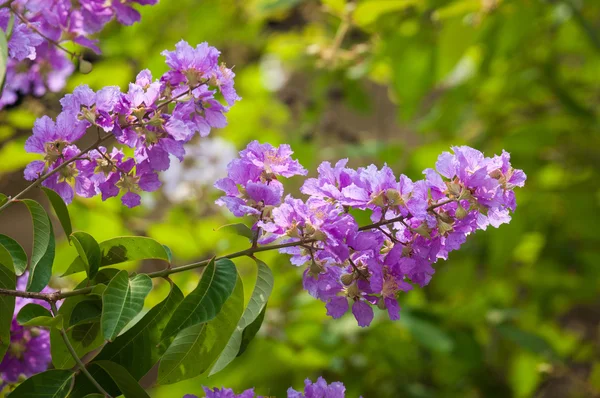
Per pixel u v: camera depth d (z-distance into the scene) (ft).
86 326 4.36
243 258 7.80
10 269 4.35
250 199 4.22
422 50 7.48
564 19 8.07
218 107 4.37
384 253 4.24
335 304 4.26
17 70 5.06
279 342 7.72
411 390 9.12
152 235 7.79
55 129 4.31
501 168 4.18
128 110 4.26
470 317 8.38
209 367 4.40
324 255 4.20
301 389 8.10
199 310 4.09
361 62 8.50
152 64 8.50
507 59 8.62
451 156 4.17
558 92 9.16
